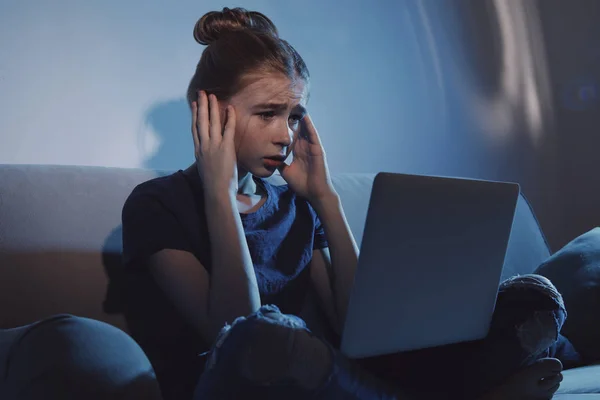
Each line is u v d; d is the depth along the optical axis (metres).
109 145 1.59
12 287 1.16
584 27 2.47
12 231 1.18
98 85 1.58
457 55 2.22
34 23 1.50
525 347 1.08
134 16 1.63
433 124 2.16
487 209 0.98
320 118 1.93
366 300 0.91
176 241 1.17
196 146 1.21
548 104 2.41
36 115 1.50
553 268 1.57
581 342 1.46
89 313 1.21
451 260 0.97
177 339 1.26
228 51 1.22
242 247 1.14
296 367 0.82
